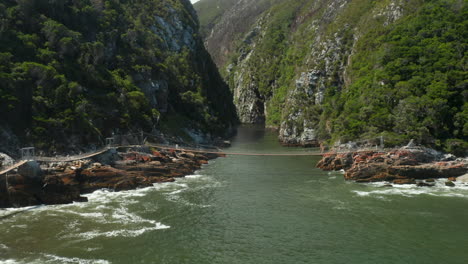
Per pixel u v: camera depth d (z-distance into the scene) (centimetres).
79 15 10644
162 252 4225
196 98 14112
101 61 10069
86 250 4209
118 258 4047
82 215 5347
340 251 4262
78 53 9369
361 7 15562
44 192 5850
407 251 4244
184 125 12138
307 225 5059
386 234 4722
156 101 11450
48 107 7450
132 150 8238
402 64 9950
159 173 7681
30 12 9031
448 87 8625
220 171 8688
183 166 8450
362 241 4525
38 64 7681
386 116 8912
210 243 4484
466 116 8031
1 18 8238
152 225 5031
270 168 9006
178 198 6325
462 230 4812
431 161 7700
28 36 8388
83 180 6538
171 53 15000
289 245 4434
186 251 4262
